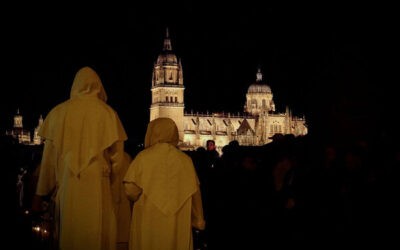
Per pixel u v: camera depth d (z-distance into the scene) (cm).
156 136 1214
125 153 1438
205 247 2094
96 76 1239
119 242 1375
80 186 1156
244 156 1717
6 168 1686
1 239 1717
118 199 1270
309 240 1591
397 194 1498
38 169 1517
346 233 1552
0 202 1709
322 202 1576
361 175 1572
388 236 1499
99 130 1192
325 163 1616
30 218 1870
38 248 1709
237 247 1702
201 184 1955
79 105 1195
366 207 1529
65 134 1175
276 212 1650
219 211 1728
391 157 1545
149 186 1176
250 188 1688
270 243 1659
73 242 1146
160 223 1166
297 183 1617
